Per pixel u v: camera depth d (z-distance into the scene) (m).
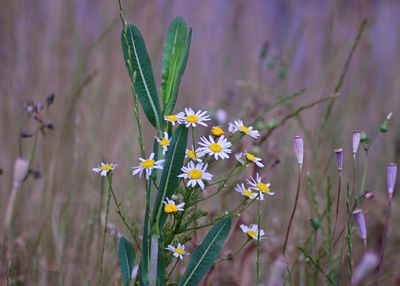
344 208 1.15
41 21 1.46
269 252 1.04
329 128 1.39
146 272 0.69
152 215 0.69
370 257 0.77
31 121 1.22
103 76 1.40
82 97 1.28
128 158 1.16
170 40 0.72
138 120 0.70
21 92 1.31
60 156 1.20
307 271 0.93
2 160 1.21
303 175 1.17
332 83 1.45
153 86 0.71
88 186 1.12
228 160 1.04
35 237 1.06
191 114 0.70
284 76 1.20
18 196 1.10
